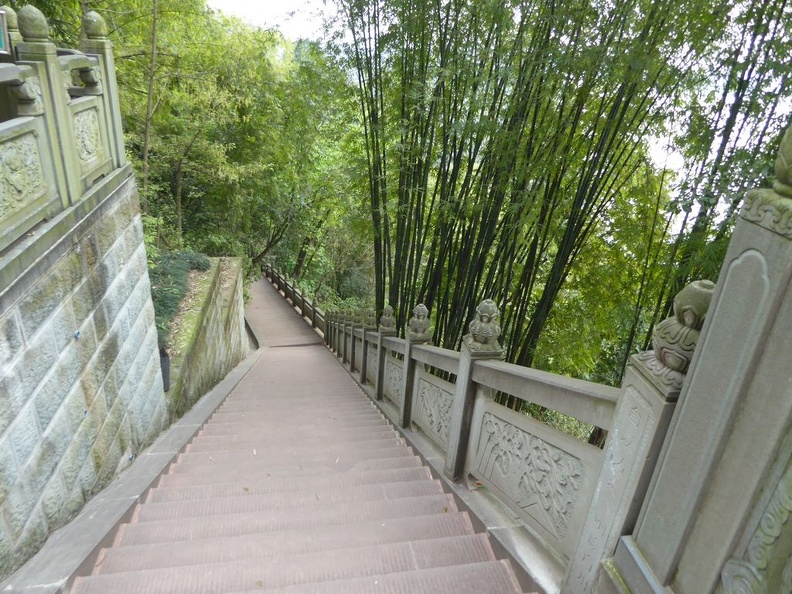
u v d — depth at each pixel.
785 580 0.76
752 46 2.91
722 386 0.91
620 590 1.18
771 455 0.80
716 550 0.92
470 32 4.20
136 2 7.66
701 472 0.96
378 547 1.88
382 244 6.07
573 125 3.61
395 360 4.71
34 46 2.00
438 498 2.41
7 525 1.61
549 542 1.69
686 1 2.93
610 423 1.35
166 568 1.73
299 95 7.94
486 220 4.20
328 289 20.30
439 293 4.94
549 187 4.02
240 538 1.99
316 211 15.66
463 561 1.84
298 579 1.71
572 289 5.73
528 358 4.51
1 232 1.67
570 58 3.20
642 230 4.52
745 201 0.88
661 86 3.40
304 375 8.41
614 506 1.27
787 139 0.80
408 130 4.82
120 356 2.87
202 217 11.77
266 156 11.92
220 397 5.71
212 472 2.97
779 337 0.79
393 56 4.98
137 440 3.14
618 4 3.17
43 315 1.91
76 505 2.16
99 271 2.57
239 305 10.25
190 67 8.58
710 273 3.11
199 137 9.82
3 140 1.69
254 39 9.05
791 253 0.76
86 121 2.54
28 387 1.78
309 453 3.37
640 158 4.06
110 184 2.79
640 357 1.21
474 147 4.42
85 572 1.74
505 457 2.05
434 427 3.13
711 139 3.18
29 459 1.77
